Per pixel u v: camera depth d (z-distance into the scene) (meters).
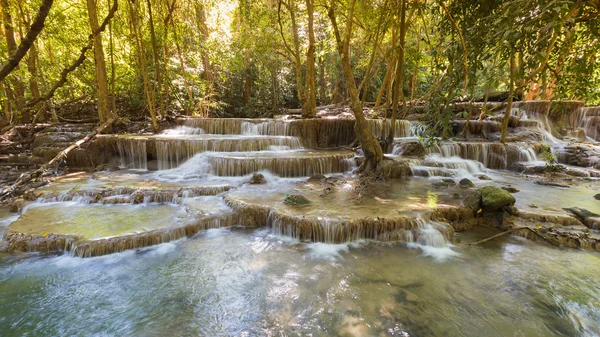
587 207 6.65
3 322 3.44
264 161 9.16
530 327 3.35
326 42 17.47
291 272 4.51
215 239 5.61
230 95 21.78
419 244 5.37
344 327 3.37
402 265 4.70
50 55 15.04
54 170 9.34
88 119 15.11
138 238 5.18
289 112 20.53
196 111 18.22
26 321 3.46
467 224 6.06
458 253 5.07
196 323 3.46
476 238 5.64
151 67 15.38
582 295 3.92
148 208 6.76
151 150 10.30
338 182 8.55
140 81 15.47
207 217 6.02
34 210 6.52
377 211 6.00
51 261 4.75
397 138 13.45
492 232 5.87
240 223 6.22
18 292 3.98
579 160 11.35
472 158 11.41
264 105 22.19
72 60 15.70
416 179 9.10
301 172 9.41
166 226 5.64
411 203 6.57
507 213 6.20
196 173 9.50
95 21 11.84
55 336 3.25
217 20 19.06
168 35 15.59
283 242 5.51
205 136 12.10
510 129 13.72
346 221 5.49
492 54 3.09
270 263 4.77
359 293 3.99
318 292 4.02
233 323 3.45
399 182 8.68
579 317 3.51
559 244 5.28
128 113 16.23
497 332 3.28
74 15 14.12
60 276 4.36
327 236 5.46
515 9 2.64
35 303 3.77
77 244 4.90
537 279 4.29
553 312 3.60
